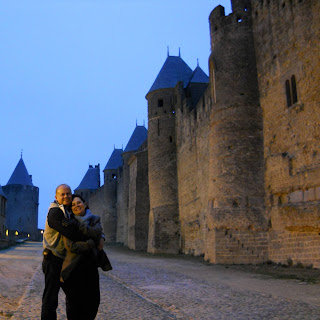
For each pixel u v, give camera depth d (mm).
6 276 14719
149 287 11023
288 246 16812
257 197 19094
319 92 15602
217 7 22375
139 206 42938
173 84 36031
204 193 26750
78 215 4914
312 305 7660
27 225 91375
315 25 16047
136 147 54969
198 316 6816
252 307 7598
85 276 4676
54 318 4824
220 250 18844
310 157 15984
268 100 19422
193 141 29781
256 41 20844
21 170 95438
